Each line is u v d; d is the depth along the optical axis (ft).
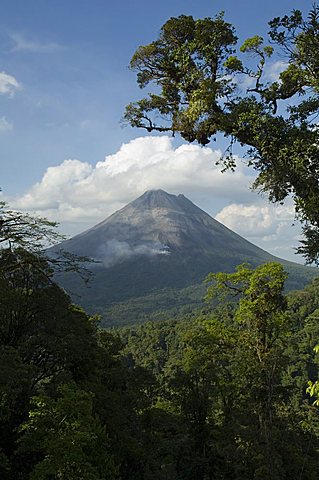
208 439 98.32
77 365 89.86
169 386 104.32
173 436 106.63
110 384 97.40
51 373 80.74
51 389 66.80
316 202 40.32
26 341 76.02
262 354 85.97
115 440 78.38
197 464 95.04
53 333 78.07
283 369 86.38
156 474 87.15
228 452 82.23
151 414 101.19
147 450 91.50
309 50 41.47
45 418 44.29
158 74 50.37
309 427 93.35
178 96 50.34
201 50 46.29
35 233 79.87
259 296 85.40
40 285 85.87
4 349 58.75
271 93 44.60
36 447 44.62
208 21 45.03
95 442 52.85
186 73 47.65
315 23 40.19
